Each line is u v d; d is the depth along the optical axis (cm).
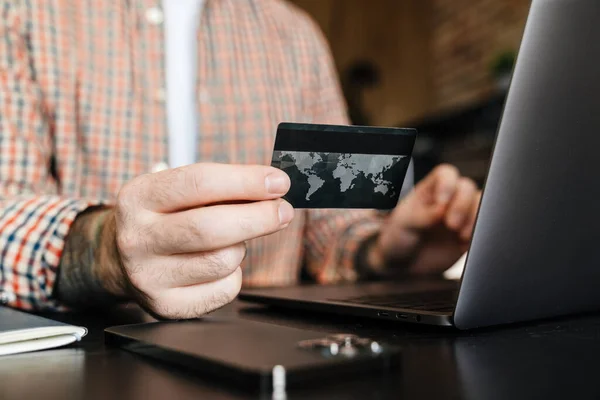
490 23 342
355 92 419
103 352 43
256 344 38
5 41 112
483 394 30
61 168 117
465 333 49
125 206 50
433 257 114
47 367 38
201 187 47
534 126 44
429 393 30
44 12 118
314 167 50
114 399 30
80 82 121
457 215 102
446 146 337
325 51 166
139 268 51
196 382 33
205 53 137
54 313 69
